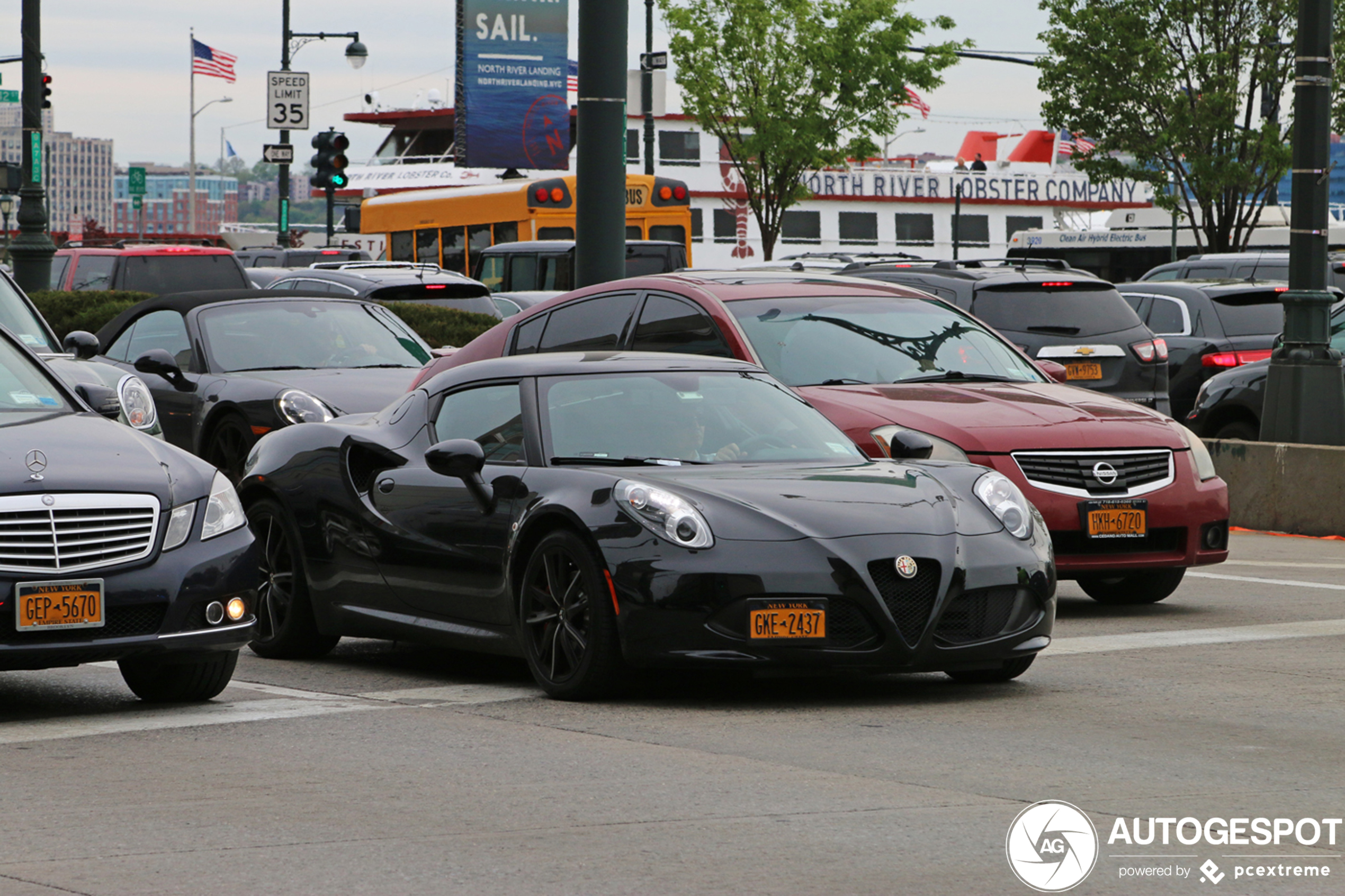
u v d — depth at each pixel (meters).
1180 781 11.98
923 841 10.34
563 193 71.06
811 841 10.35
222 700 15.54
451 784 11.94
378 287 39.91
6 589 13.77
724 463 15.98
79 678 16.91
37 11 50.94
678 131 128.50
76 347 23.39
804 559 14.34
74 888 9.42
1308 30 31.19
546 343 23.41
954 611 14.82
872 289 23.19
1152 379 30.92
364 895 9.26
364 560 17.23
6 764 12.71
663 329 22.27
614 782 12.00
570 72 124.69
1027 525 15.56
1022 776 12.16
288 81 87.25
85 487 14.23
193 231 178.38
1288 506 30.36
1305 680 16.22
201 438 26.70
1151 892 9.36
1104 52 80.69
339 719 14.48
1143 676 16.48
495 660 18.08
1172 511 19.98
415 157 134.62
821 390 20.77
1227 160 79.94
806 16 98.38
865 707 14.94
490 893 9.28
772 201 103.81
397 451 17.25
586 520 14.87
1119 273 92.44
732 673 16.62
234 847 10.26
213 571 14.62
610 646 14.76
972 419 19.83
